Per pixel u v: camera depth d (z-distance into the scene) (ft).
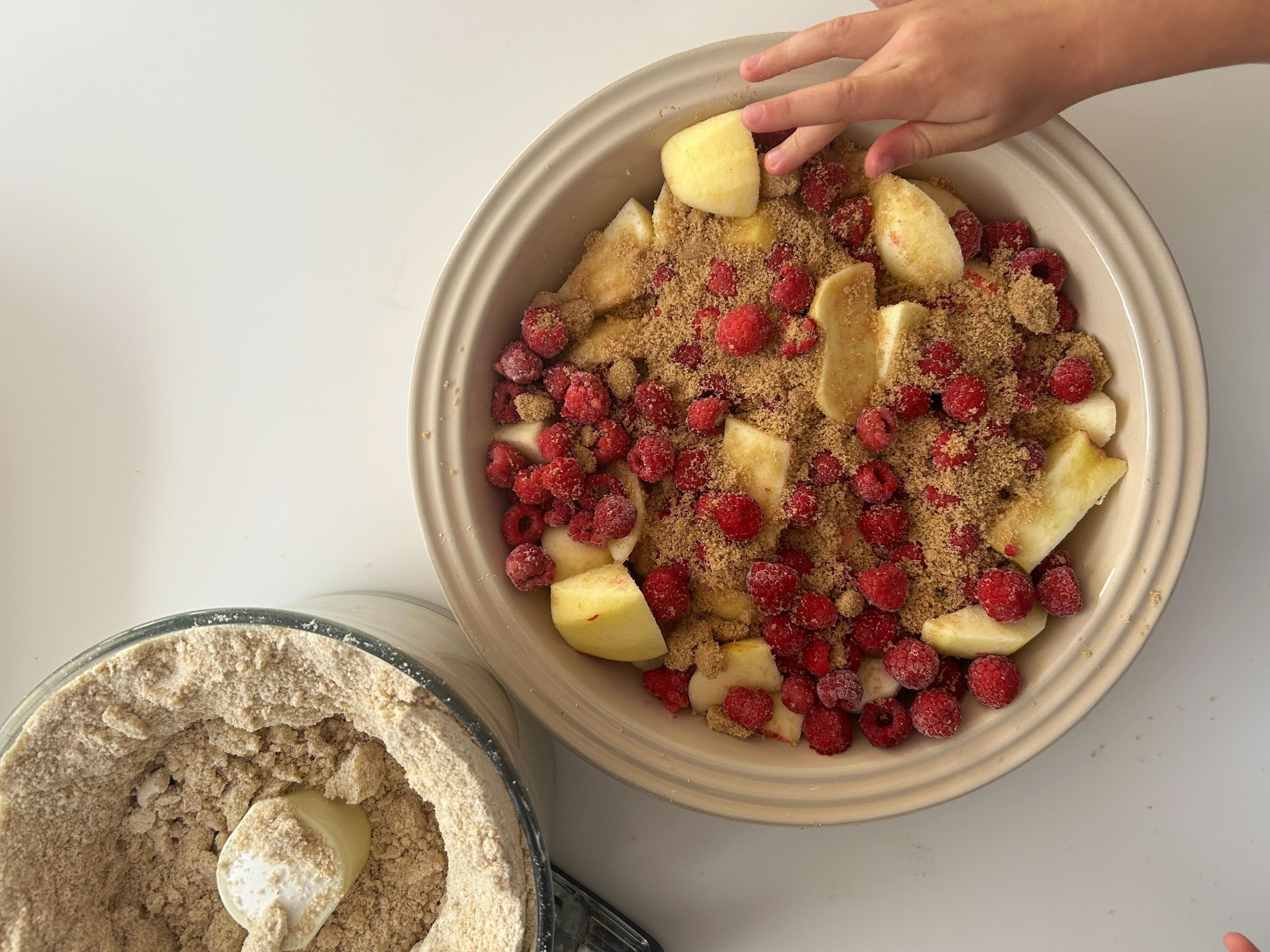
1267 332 1.32
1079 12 1.02
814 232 1.18
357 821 1.19
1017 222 1.19
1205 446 1.11
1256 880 1.37
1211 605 1.36
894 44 1.02
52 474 1.40
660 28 1.34
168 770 1.18
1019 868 1.38
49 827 1.12
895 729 1.19
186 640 1.06
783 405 1.19
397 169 1.36
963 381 1.16
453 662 1.17
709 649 1.20
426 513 1.13
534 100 1.35
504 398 1.22
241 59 1.36
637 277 1.21
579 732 1.15
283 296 1.37
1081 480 1.17
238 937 1.19
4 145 1.37
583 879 1.40
